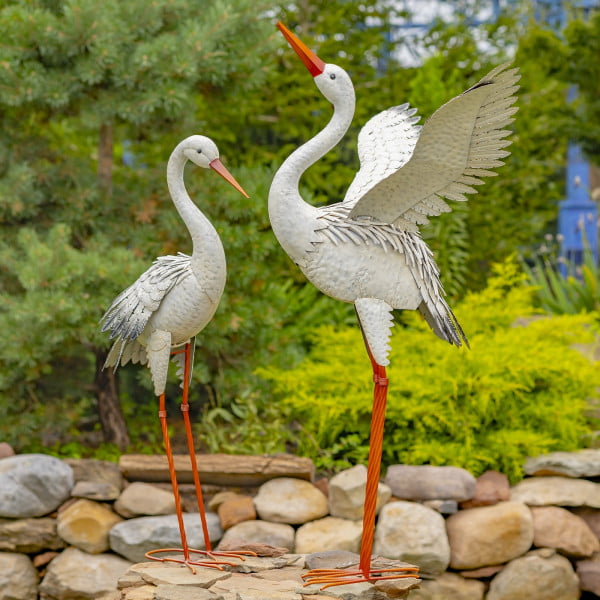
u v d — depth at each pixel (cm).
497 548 395
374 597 255
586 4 1033
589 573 401
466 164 249
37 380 528
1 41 439
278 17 695
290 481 419
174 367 482
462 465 424
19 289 490
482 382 425
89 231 508
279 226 255
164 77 452
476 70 742
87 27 437
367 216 262
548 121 836
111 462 431
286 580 269
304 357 535
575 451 438
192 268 275
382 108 695
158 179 502
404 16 766
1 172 489
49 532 410
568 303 693
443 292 274
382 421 262
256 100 633
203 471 416
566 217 1103
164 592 247
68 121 548
